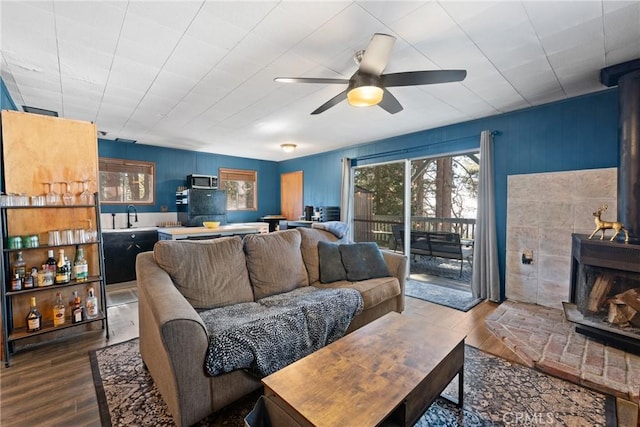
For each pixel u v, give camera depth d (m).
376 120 3.87
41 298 2.57
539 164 3.30
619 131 2.41
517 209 3.46
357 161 5.48
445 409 1.70
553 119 3.20
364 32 1.91
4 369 2.11
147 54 2.18
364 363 1.40
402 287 3.02
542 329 2.68
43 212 2.58
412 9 1.67
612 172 2.85
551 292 3.24
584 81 2.67
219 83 2.70
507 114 3.54
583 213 3.02
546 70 2.46
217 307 2.19
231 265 2.39
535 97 3.05
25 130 2.49
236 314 2.02
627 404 1.73
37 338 2.51
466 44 2.05
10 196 2.31
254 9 1.68
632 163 2.31
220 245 2.44
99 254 2.70
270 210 7.29
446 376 1.50
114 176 5.07
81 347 2.43
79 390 1.86
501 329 2.70
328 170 6.07
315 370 1.34
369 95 2.04
